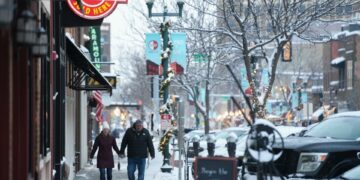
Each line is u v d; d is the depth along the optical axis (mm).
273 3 32844
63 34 23484
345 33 99625
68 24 23203
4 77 10367
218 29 33406
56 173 20969
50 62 19219
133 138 24125
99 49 43812
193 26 37344
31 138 13531
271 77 32688
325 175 15188
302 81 98562
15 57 11297
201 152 24156
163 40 33531
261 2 37844
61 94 23047
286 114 78125
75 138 33625
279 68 93312
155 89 45844
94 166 37906
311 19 31641
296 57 93438
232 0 32031
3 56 10281
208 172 15148
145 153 24312
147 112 114000
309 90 107938
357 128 16609
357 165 15273
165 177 29328
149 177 29562
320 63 106688
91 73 28734
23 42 10203
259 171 13781
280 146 15656
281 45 32000
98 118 44594
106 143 25578
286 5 31297
